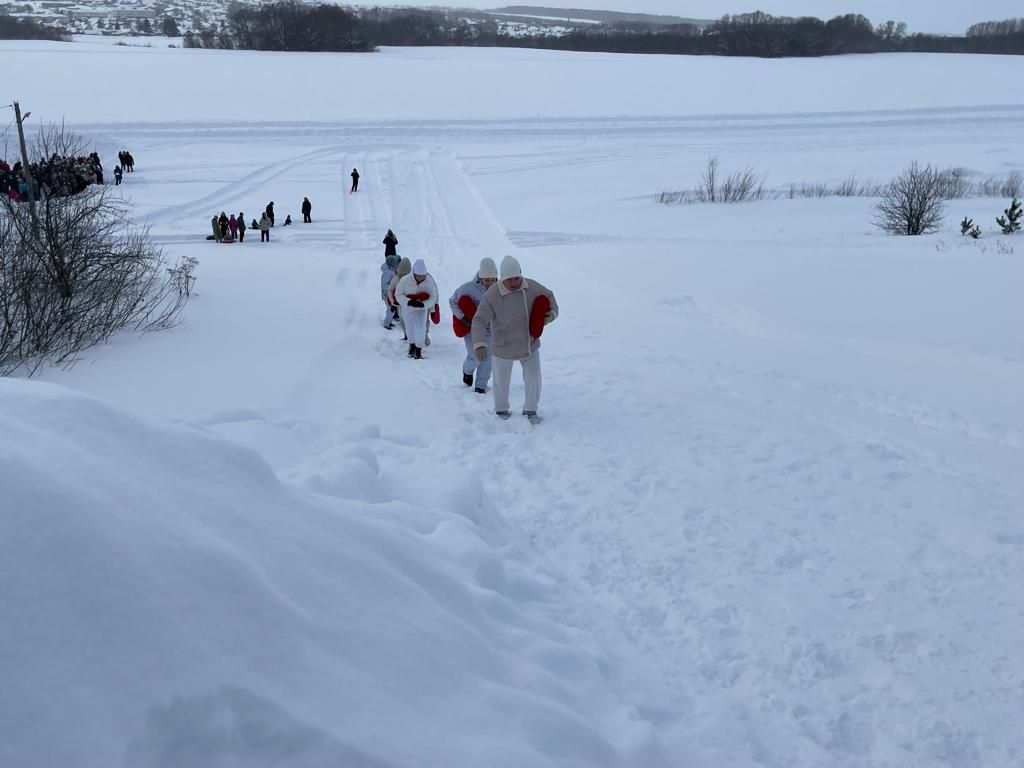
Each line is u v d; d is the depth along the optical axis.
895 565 5.16
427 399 9.17
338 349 12.28
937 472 6.82
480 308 8.17
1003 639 4.33
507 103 75.81
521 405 8.91
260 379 10.23
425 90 81.00
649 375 10.23
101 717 2.08
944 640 4.31
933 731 3.61
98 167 40.84
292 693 2.48
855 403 8.98
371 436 7.19
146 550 2.50
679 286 17.34
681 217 32.41
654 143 58.72
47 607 2.21
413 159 51.44
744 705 3.76
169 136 57.94
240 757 2.27
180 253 26.02
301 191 41.00
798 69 100.31
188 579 2.53
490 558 4.24
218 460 3.36
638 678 3.79
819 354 11.25
